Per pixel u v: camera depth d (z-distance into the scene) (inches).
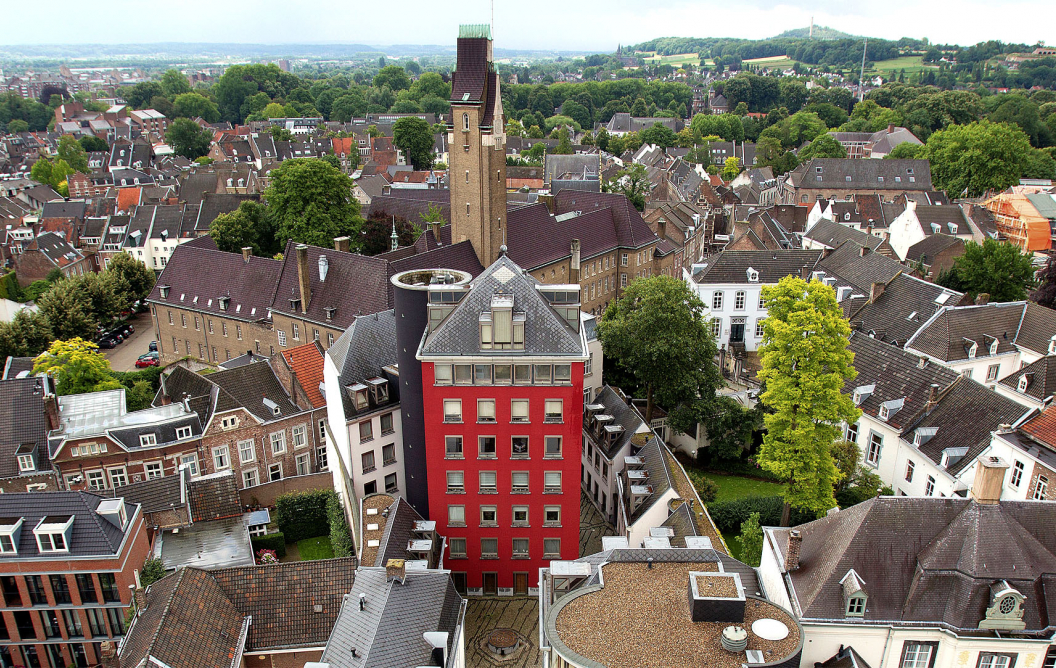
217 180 7106.3
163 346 4175.7
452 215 3764.8
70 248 5708.7
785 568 1563.7
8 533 1825.8
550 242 4205.2
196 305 3895.2
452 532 2166.6
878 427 2517.2
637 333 2790.4
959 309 2970.0
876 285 3329.2
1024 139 7386.8
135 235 5753.0
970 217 5231.3
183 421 2508.6
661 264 4918.8
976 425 2246.6
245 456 2640.3
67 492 1913.1
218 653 1601.9
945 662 1448.1
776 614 1398.9
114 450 2429.9
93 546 1861.5
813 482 2121.1
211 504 2317.9
